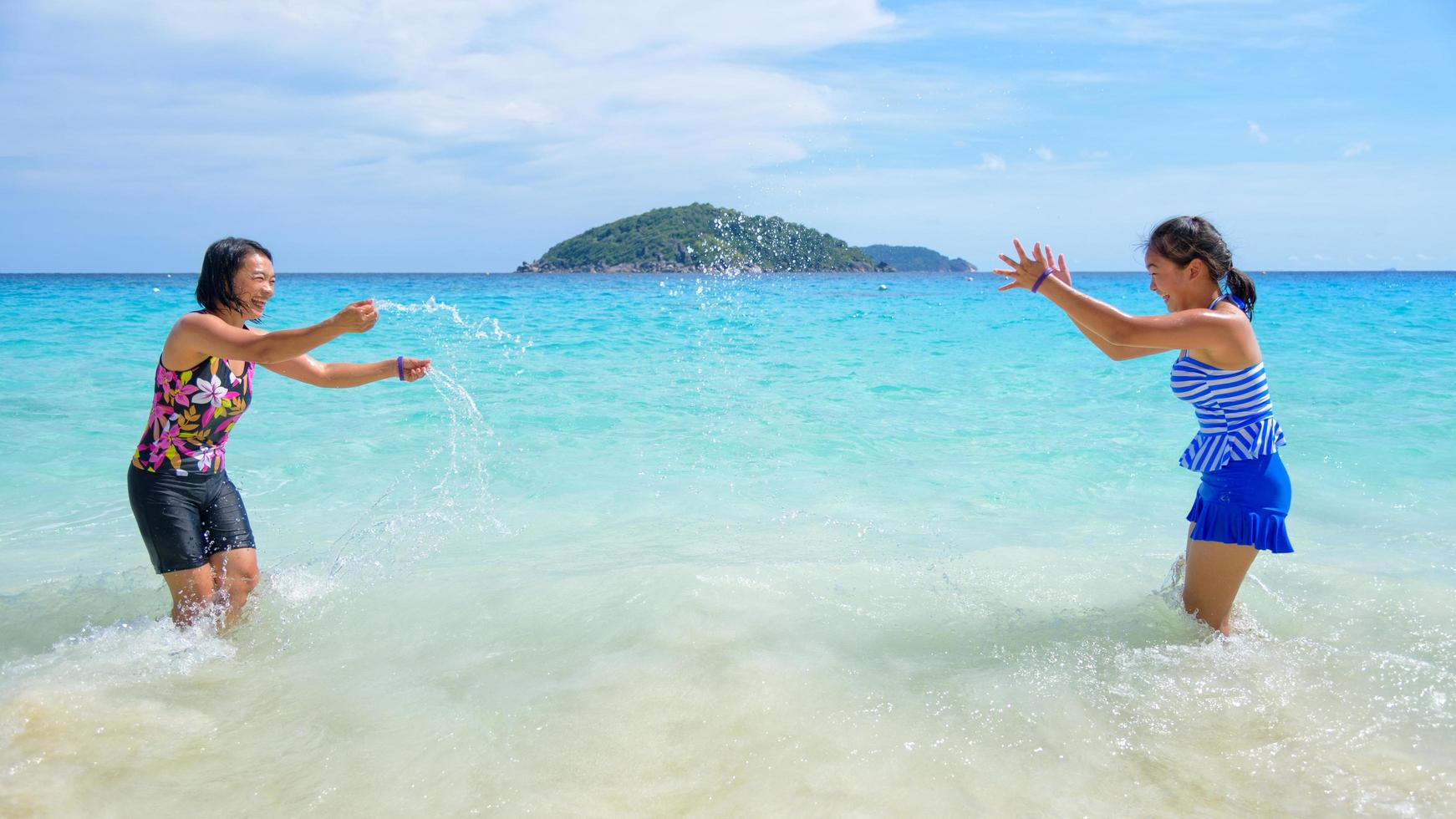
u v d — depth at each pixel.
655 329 16.28
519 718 2.43
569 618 3.11
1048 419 7.26
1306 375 9.34
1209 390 2.88
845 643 2.90
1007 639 2.93
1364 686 2.58
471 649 2.90
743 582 3.41
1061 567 3.64
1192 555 2.95
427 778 2.17
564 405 7.82
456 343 13.19
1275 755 2.25
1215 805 2.05
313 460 5.79
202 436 3.16
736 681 2.61
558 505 4.86
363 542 4.17
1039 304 27.00
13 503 4.85
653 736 2.33
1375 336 14.12
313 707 2.53
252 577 3.31
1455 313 20.80
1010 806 2.05
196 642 2.98
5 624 3.20
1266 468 2.82
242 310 3.19
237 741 2.35
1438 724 2.38
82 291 36.53
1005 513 4.67
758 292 28.23
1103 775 2.17
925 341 14.09
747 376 9.76
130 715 2.47
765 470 5.62
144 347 11.98
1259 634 2.96
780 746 2.28
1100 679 2.64
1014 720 2.41
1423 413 7.16
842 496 5.01
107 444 6.21
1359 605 3.19
